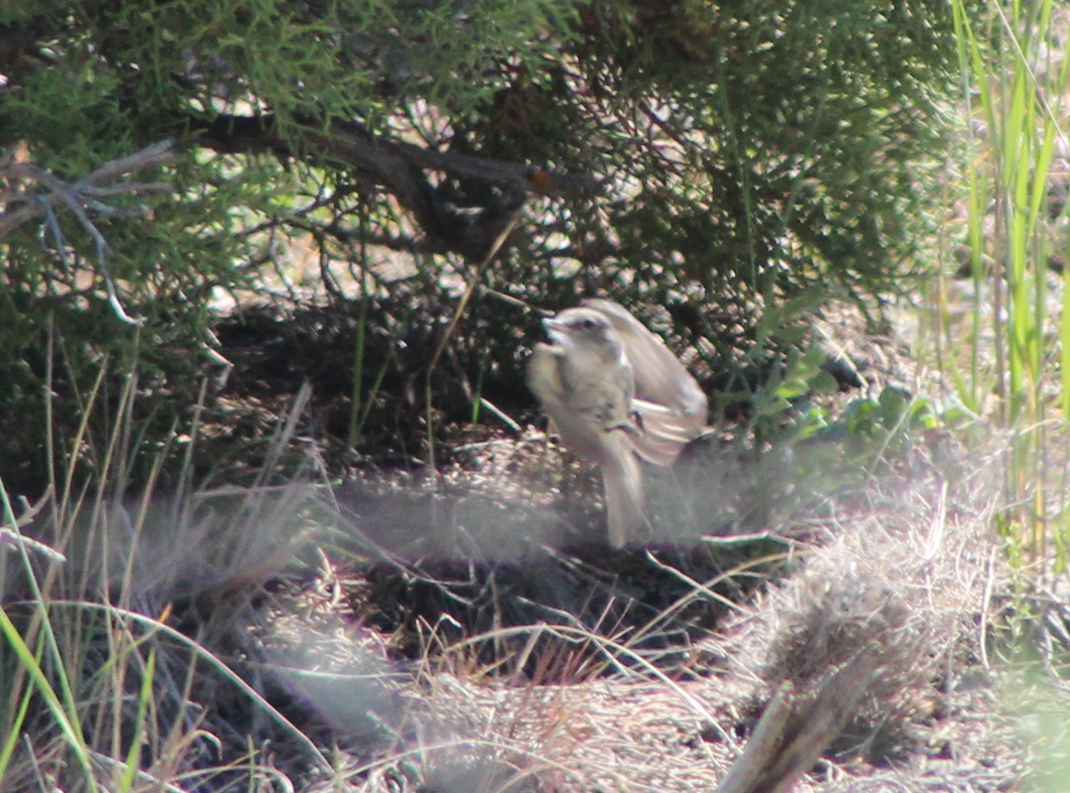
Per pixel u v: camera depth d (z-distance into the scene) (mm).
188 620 7062
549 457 9055
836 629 6648
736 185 9281
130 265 6953
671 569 7758
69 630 6219
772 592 7492
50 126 6793
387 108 7801
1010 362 8328
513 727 6504
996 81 9195
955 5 8117
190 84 7523
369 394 9680
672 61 9055
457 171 8602
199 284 8352
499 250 9430
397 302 9812
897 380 10250
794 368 8523
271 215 7328
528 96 9203
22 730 6145
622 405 5930
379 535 8242
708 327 9781
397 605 7855
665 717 6949
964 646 7348
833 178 8961
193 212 7004
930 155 9055
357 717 6781
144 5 7000
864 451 8570
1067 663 7445
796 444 8672
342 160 8016
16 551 6711
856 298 9383
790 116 8984
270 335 10156
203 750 6316
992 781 6527
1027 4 9117
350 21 7289
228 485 7555
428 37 7453
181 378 7668
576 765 6430
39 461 7414
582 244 9711
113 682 5887
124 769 5887
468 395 9609
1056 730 6672
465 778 6309
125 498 7441
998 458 8156
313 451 7922
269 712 6680
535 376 5910
